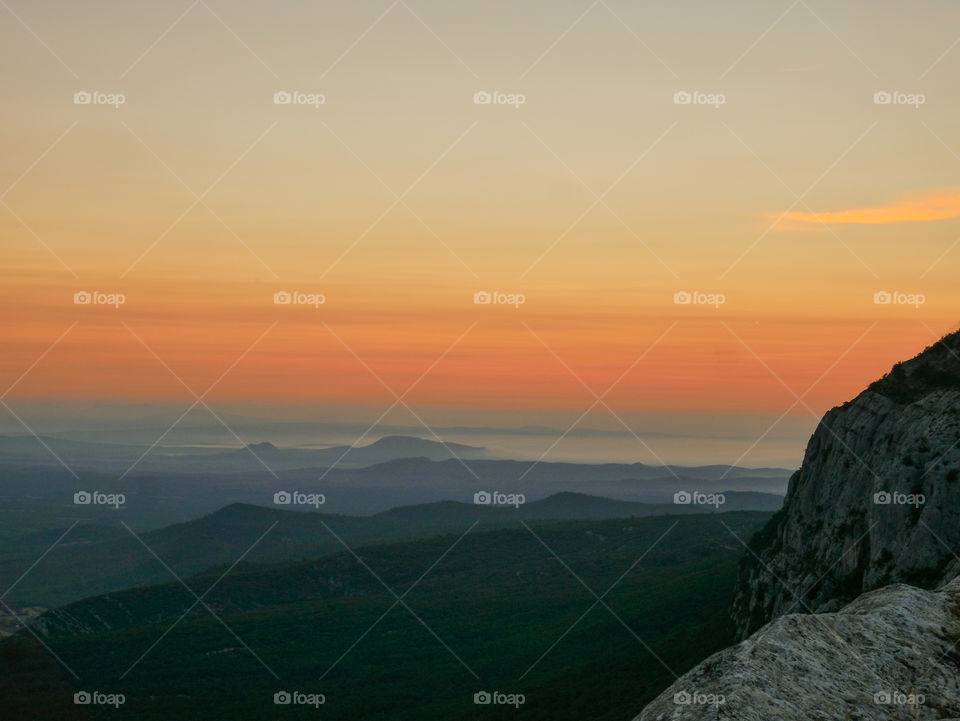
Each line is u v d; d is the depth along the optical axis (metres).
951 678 17.20
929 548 44.06
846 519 54.25
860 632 18.11
